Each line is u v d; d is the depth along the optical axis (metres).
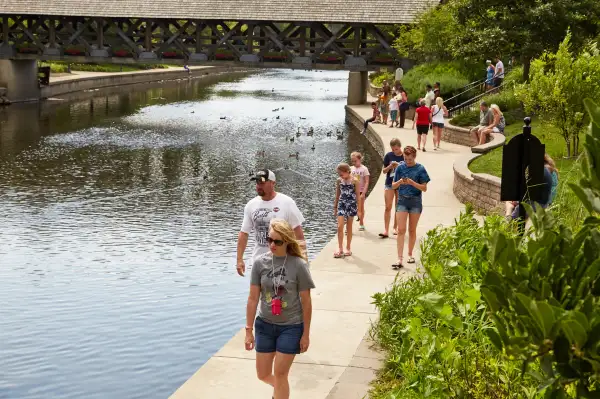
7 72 52.25
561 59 19.30
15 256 17.03
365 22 43.50
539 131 25.31
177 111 49.53
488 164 19.39
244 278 15.57
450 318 6.45
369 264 12.48
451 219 15.93
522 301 3.39
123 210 21.67
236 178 26.77
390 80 55.88
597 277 3.84
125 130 39.62
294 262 6.94
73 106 51.53
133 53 47.94
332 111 50.94
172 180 26.30
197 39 46.66
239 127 41.56
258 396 7.85
